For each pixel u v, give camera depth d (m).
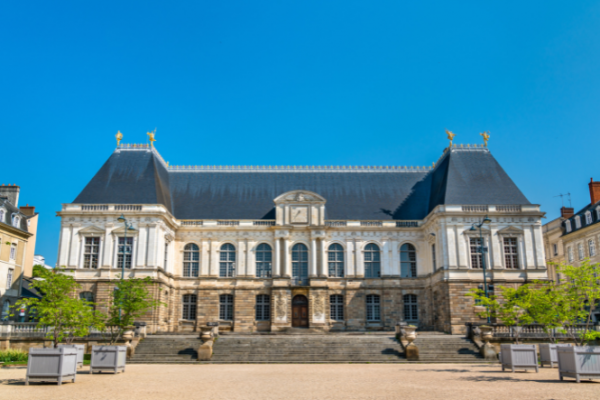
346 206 60.78
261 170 64.06
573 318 31.48
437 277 53.47
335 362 36.81
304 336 42.22
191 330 55.47
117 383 23.27
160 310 51.47
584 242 60.56
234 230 57.81
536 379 24.56
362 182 63.47
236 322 55.47
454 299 50.62
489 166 58.41
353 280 57.00
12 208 57.81
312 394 19.86
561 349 23.98
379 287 56.94
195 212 59.56
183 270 57.31
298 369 31.70
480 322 47.84
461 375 27.00
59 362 22.45
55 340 32.31
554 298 31.41
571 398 18.28
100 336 41.62
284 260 56.59
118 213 52.47
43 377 22.36
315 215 57.81
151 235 52.03
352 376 26.92
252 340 40.97
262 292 56.34
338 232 58.22
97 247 52.91
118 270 51.62
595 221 57.69
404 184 63.41
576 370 23.03
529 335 41.03
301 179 63.38
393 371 29.86
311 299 55.53
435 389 21.14
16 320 56.00
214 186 62.38
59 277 34.78
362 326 55.88
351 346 39.91
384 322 56.06
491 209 53.19
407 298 57.25
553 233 70.31
